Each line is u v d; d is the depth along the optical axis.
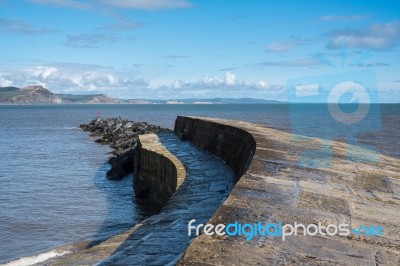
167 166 13.86
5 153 30.33
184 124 21.92
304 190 5.64
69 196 16.41
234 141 12.70
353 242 3.89
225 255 3.32
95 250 6.06
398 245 3.92
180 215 7.02
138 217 13.48
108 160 26.61
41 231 11.89
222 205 4.57
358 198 5.61
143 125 45.84
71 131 53.59
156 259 5.09
